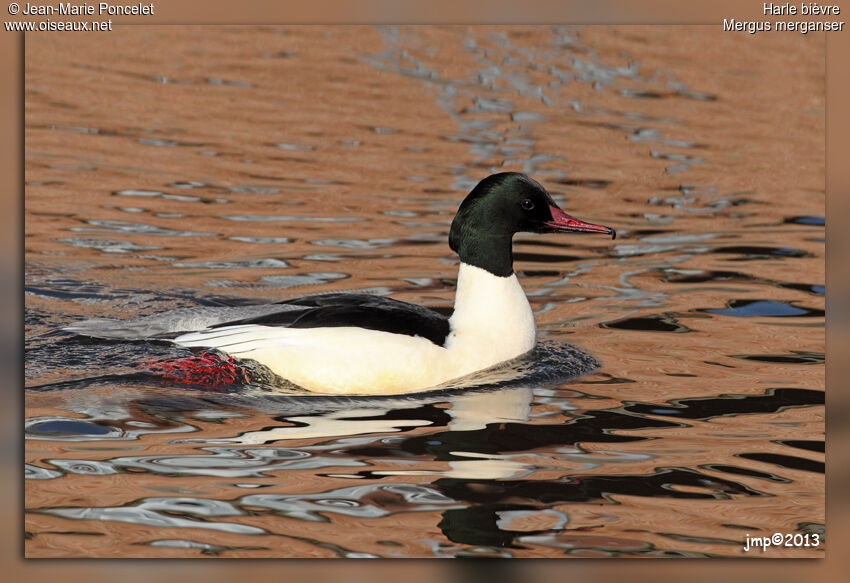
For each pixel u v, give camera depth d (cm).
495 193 1128
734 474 893
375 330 1089
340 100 2252
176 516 807
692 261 1498
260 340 1093
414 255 1489
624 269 1467
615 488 865
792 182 1866
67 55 2433
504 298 1137
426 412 1016
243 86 2312
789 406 1033
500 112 2223
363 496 842
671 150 2034
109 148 1914
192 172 1819
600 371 1127
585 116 2217
